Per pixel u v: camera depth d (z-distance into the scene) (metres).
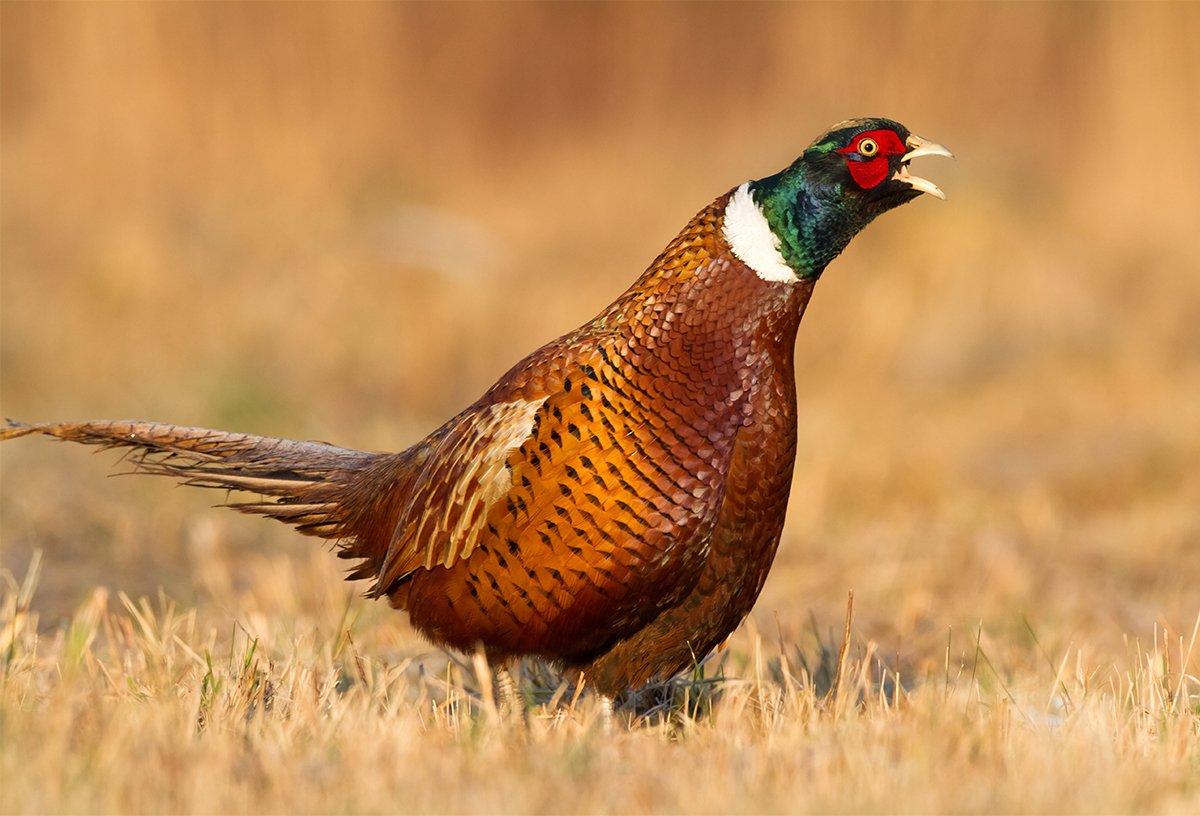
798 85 32.81
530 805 7.16
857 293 25.52
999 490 18.73
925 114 31.66
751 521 8.88
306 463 10.41
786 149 30.42
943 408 22.84
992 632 13.12
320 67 31.58
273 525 16.72
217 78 30.30
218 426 19.94
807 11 32.75
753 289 8.82
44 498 16.14
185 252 25.97
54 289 23.98
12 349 21.86
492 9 35.47
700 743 8.65
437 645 9.59
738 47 36.69
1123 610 14.06
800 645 12.34
